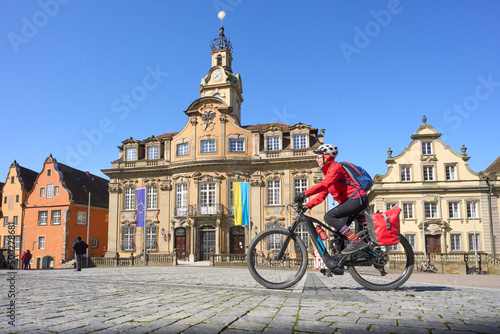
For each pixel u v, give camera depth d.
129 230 42.53
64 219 47.81
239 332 2.79
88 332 2.80
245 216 36.94
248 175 40.31
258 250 5.73
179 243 40.88
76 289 6.22
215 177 40.16
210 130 41.44
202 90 47.38
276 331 2.83
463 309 3.88
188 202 40.72
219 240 38.97
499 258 35.84
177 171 41.78
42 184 50.03
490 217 37.78
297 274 5.58
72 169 54.25
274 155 40.41
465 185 38.66
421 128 40.06
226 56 48.94
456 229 38.03
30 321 3.21
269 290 5.59
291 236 5.62
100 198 54.88
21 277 10.45
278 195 39.88
